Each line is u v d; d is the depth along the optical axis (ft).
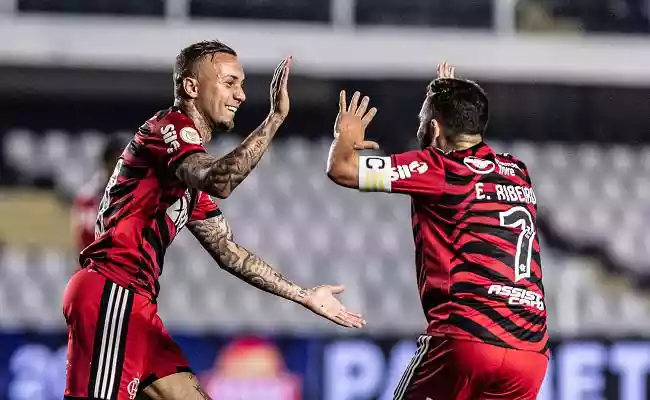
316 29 157.38
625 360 118.73
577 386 118.42
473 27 168.96
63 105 163.84
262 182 161.27
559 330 133.18
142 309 46.26
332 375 118.42
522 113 168.04
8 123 163.43
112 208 46.09
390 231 156.66
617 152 168.04
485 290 44.47
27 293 143.74
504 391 45.32
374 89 164.35
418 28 161.68
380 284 147.64
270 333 119.24
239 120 162.81
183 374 48.55
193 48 47.09
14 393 117.91
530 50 159.02
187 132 45.11
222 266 51.16
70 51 154.20
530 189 47.29
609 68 159.43
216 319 139.44
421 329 140.46
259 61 156.15
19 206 159.12
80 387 45.37
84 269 46.39
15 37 153.17
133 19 155.53
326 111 165.89
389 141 163.22
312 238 154.81
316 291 51.47
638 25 167.84
